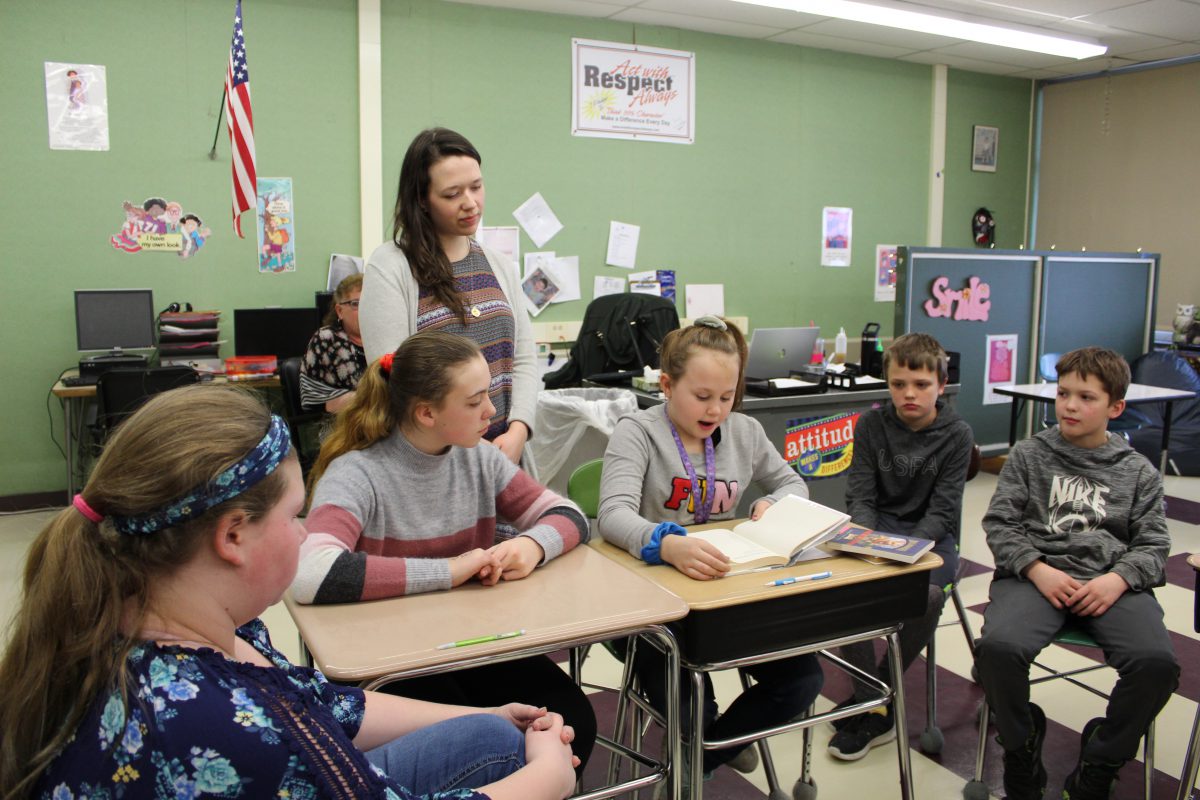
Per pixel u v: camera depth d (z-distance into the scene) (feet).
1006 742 6.27
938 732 7.48
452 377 4.88
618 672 8.99
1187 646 9.56
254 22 15.29
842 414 12.61
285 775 2.55
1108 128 23.17
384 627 4.28
